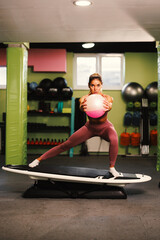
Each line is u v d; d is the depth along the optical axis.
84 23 4.29
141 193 3.65
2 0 3.39
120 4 3.50
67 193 3.37
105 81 7.81
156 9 3.68
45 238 2.23
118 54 7.71
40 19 4.11
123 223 2.56
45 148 7.63
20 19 4.10
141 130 7.33
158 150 5.36
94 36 5.02
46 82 7.25
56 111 7.32
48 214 2.79
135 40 5.30
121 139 7.35
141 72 7.67
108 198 3.37
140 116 7.32
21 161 5.28
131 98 7.14
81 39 5.24
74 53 7.70
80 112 7.34
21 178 4.52
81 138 3.55
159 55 5.29
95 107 3.34
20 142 5.28
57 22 4.24
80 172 3.54
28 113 7.69
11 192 3.65
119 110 7.70
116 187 3.46
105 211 2.90
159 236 2.28
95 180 3.28
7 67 5.30
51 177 3.29
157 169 5.38
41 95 7.16
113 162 3.48
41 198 3.36
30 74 7.69
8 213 2.82
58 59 7.34
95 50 7.49
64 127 7.35
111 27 4.48
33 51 7.36
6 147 5.25
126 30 4.64
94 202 3.22
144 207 3.04
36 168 3.59
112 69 7.80
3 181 4.29
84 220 2.63
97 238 2.23
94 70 7.79
